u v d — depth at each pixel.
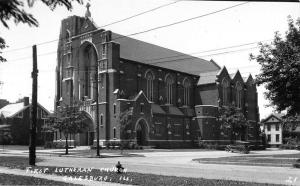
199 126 90.81
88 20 82.44
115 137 72.69
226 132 93.44
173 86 92.81
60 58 89.62
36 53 29.69
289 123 35.44
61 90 88.25
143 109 76.06
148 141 76.62
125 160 40.66
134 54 83.94
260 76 30.55
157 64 89.25
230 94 99.00
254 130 106.19
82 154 53.75
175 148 84.94
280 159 38.66
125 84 78.12
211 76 98.25
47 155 53.84
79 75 82.88
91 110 77.75
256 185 16.62
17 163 30.89
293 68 28.20
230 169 27.73
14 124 95.19
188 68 100.75
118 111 72.69
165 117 84.31
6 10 7.60
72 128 54.03
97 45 78.88
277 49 29.89
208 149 84.75
